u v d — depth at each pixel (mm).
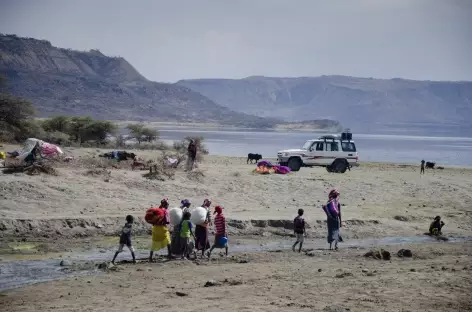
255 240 21938
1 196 23969
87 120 72000
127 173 31766
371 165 55375
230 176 35094
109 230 21828
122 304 12086
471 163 77062
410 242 22641
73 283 14258
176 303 12117
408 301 12125
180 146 67562
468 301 12172
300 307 11641
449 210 30500
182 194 29453
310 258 18328
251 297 12648
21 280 14555
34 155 30344
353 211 28156
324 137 43031
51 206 24062
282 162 42469
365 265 16984
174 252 18047
